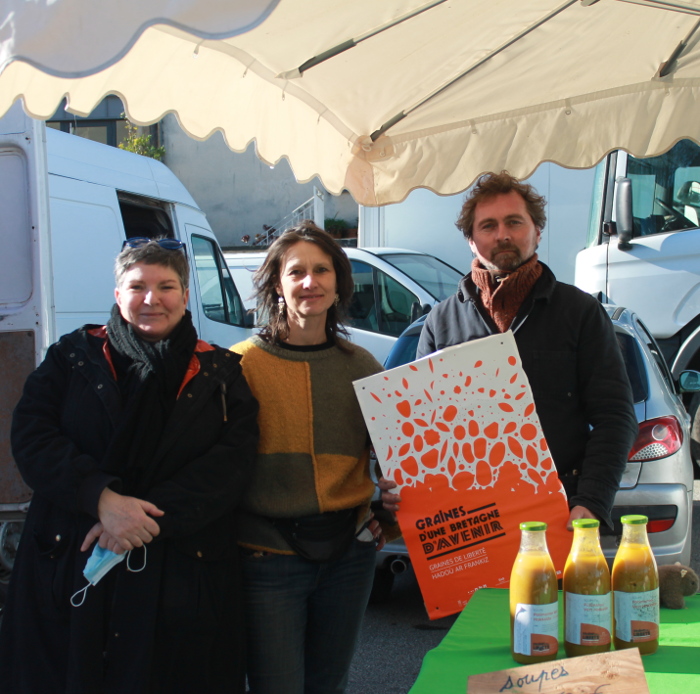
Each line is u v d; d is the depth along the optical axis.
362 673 3.60
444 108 3.09
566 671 1.54
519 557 1.71
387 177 3.33
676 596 1.98
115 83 2.49
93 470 2.08
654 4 2.40
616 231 6.79
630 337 4.26
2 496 4.06
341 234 15.80
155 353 2.18
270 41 2.45
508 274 2.53
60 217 5.27
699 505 5.99
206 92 2.68
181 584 2.12
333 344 2.46
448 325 2.74
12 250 4.15
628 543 1.73
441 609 2.19
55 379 2.26
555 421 2.46
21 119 4.12
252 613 2.30
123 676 2.04
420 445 2.22
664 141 3.00
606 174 6.93
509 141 3.16
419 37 2.55
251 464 2.23
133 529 2.00
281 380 2.36
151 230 6.58
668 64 2.79
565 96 3.04
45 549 2.15
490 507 2.19
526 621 1.67
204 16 1.54
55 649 2.11
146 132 16.48
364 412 2.24
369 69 2.77
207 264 7.09
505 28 2.54
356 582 2.39
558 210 7.95
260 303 2.48
